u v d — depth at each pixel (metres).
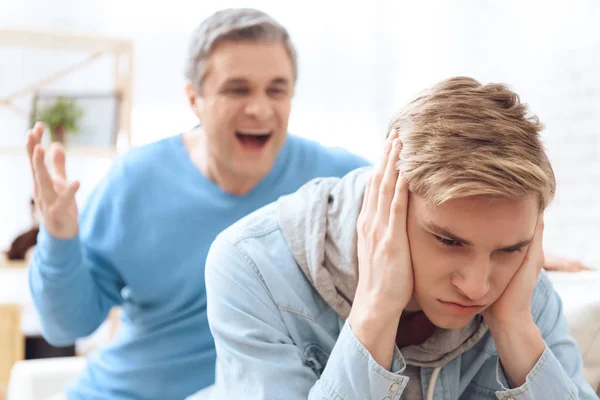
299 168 1.64
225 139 1.50
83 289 1.51
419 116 0.87
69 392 1.65
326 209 1.06
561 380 0.95
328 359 1.00
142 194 1.57
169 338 1.56
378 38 3.74
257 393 0.99
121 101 3.02
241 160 1.51
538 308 1.05
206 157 1.58
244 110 1.46
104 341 3.21
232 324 1.03
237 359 1.01
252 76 1.45
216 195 1.58
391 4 3.72
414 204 0.88
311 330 1.05
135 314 1.60
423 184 0.84
